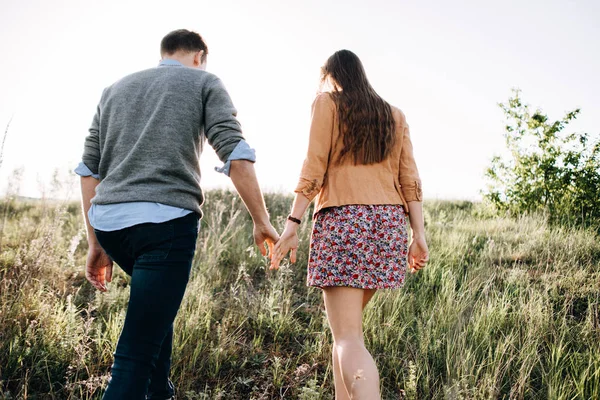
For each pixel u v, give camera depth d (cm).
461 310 330
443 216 713
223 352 289
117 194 181
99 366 264
